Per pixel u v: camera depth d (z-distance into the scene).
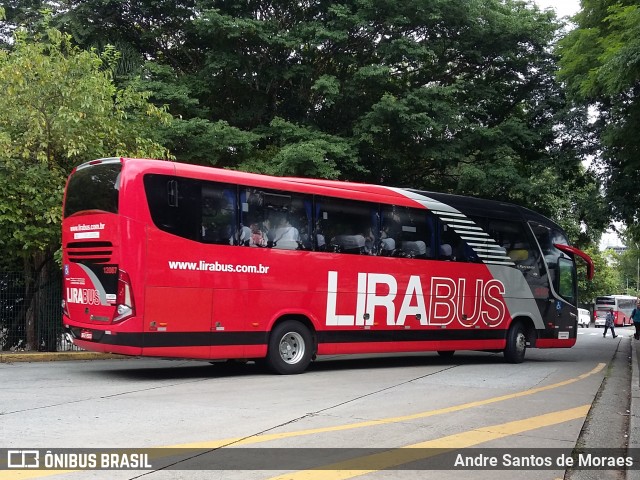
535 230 16.94
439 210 14.88
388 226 13.91
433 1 19.91
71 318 11.36
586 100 18.97
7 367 12.67
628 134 16.84
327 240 12.87
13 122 14.15
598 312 59.22
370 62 21.36
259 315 11.76
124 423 7.21
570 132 21.17
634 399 10.14
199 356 11.04
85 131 14.63
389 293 13.70
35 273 15.56
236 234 11.61
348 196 13.30
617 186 20.19
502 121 22.95
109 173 10.84
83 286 11.11
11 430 6.77
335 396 9.52
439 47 21.27
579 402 9.69
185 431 6.89
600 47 15.45
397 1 19.94
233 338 11.42
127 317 10.36
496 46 21.83
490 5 21.55
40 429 6.83
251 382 10.95
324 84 19.08
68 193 11.66
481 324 15.35
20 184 13.87
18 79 13.92
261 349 11.78
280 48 20.08
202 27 19.08
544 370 14.42
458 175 21.36
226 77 20.45
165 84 19.16
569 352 21.16
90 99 14.19
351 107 21.14
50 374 11.58
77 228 11.27
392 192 14.18
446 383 11.43
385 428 7.32
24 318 15.52
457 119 20.17
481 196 21.19
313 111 21.47
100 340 10.62
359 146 20.05
